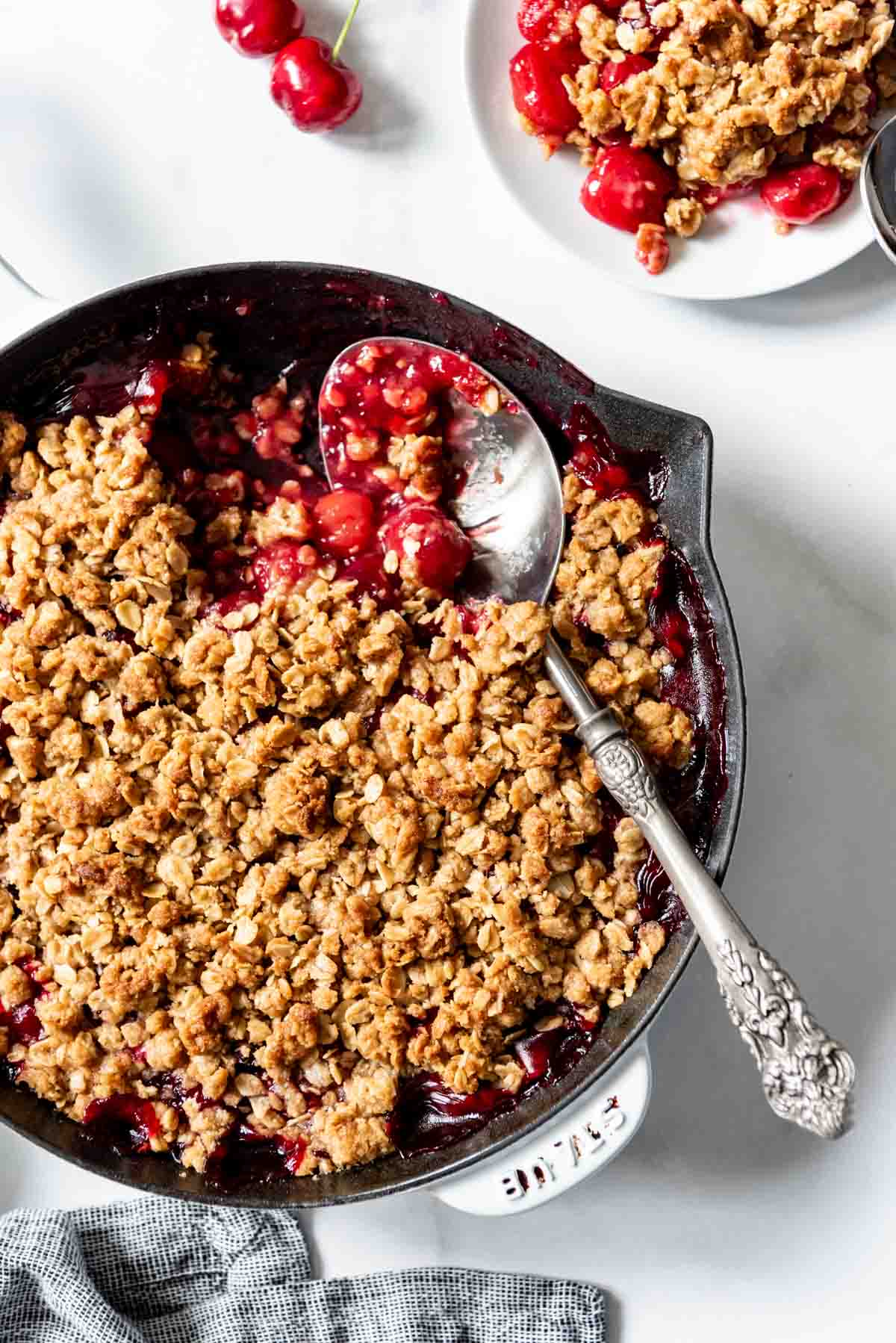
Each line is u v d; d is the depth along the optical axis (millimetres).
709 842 697
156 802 689
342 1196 674
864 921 759
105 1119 691
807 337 758
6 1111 681
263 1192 687
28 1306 743
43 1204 755
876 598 759
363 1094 688
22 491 702
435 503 719
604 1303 756
